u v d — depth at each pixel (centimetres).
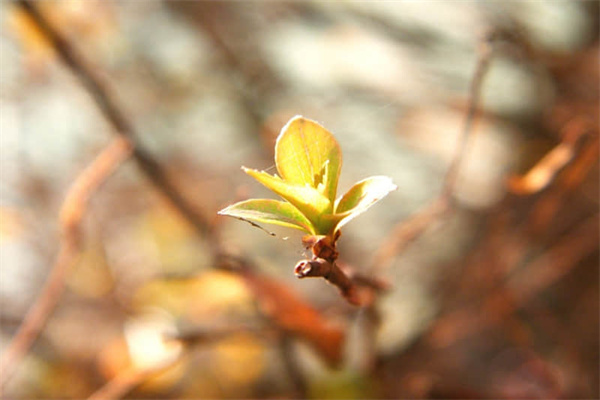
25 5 31
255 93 50
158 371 30
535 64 45
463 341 42
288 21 51
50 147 51
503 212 41
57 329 44
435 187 45
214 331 30
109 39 49
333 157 16
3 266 49
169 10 51
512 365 40
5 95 52
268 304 30
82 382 43
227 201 46
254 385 40
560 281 44
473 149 46
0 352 43
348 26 50
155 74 50
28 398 42
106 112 32
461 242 44
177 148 49
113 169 31
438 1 48
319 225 16
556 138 44
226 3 51
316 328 29
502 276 40
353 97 49
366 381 35
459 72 46
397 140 47
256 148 49
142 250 46
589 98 44
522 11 45
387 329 40
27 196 51
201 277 35
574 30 45
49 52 36
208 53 50
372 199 16
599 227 41
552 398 37
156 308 39
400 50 49
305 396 35
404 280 43
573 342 41
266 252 45
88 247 45
